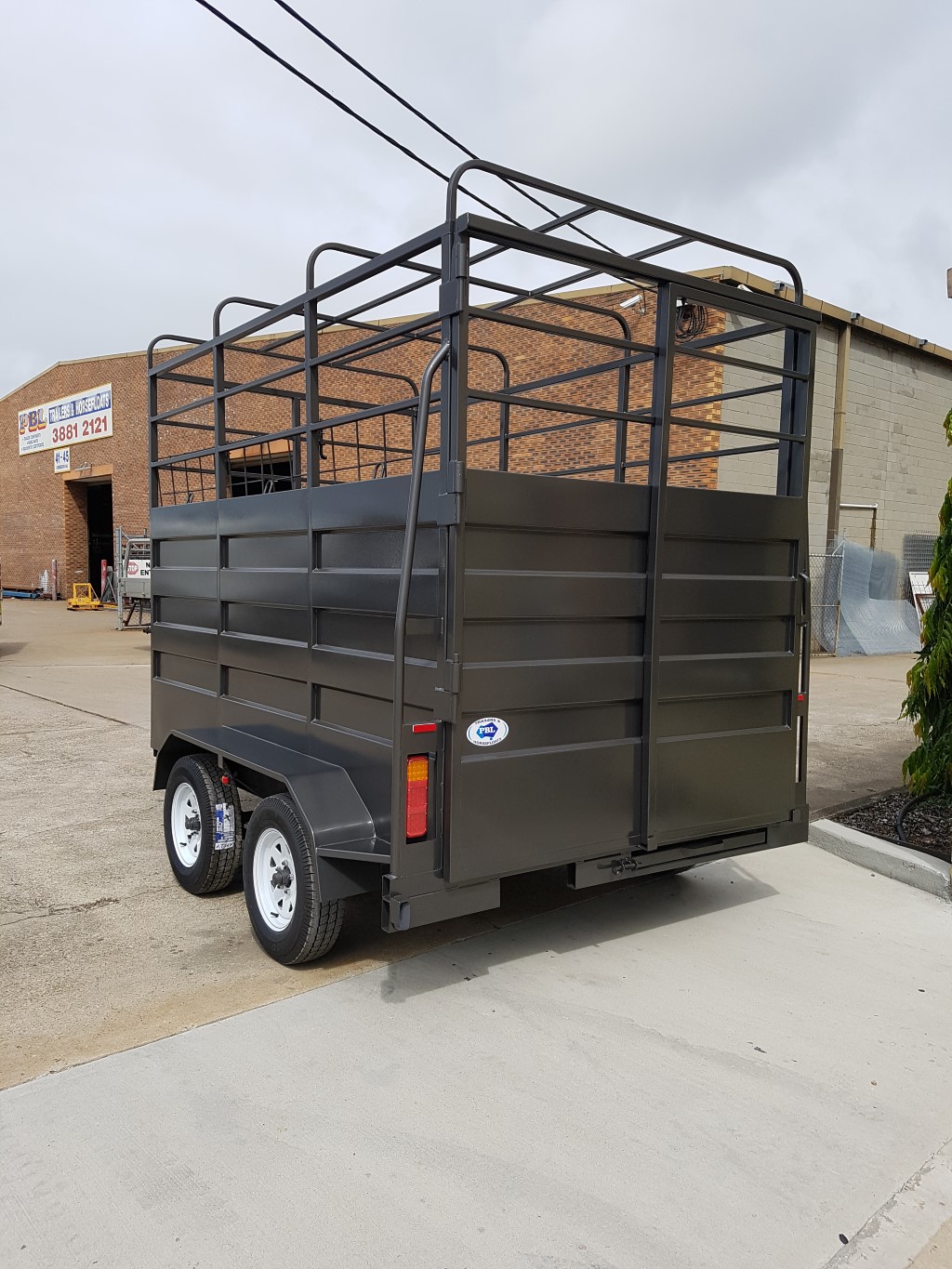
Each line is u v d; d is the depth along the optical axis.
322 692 4.00
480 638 3.25
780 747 4.29
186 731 5.07
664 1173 2.55
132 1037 3.28
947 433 5.72
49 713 10.42
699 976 3.81
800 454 4.25
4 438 36.97
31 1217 2.35
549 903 4.67
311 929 3.65
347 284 3.69
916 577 19.41
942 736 5.63
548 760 3.48
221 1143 2.66
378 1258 2.22
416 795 3.21
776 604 4.21
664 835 3.86
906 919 4.49
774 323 4.12
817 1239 2.32
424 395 3.03
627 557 3.66
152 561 5.72
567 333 3.45
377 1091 2.92
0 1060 3.11
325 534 3.93
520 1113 2.82
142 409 28.88
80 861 5.35
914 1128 2.79
